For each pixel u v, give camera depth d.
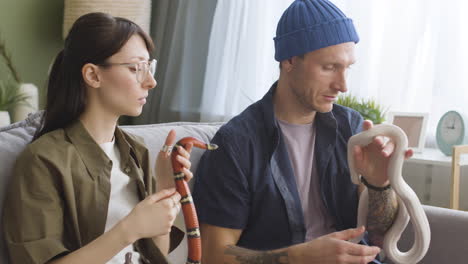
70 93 1.18
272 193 1.54
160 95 4.02
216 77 3.73
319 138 1.62
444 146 2.64
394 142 1.35
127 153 1.26
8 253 1.11
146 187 1.32
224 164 1.53
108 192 1.17
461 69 2.93
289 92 1.59
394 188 1.37
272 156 1.55
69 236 1.13
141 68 1.19
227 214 1.50
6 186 1.15
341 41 1.51
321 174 1.60
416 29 3.01
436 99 2.98
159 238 1.29
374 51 3.19
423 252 1.42
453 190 2.42
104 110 1.20
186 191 1.13
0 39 3.88
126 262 1.10
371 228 1.49
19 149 1.21
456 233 1.57
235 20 3.64
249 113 1.62
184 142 1.15
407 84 3.04
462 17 2.93
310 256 1.35
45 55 4.17
